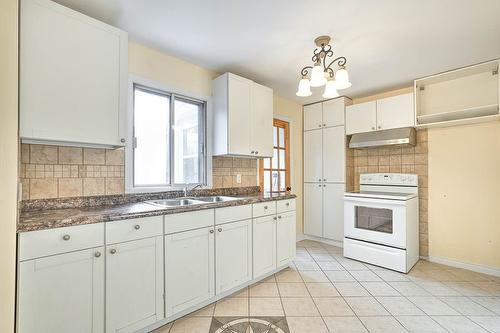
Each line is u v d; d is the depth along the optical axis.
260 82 3.18
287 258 2.80
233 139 2.66
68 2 1.67
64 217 1.36
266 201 2.56
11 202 1.08
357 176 3.86
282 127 3.88
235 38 2.15
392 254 2.83
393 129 3.26
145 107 2.35
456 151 2.99
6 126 1.07
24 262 1.20
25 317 1.21
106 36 1.75
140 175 2.30
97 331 1.43
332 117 3.80
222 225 2.13
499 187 2.71
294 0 1.66
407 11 1.77
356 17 1.84
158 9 1.76
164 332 1.71
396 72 2.87
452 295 2.25
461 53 2.41
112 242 1.50
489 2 1.66
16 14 1.11
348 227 3.25
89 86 1.66
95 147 1.90
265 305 2.07
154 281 1.68
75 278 1.36
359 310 2.00
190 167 2.70
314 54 2.36
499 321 1.85
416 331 1.74
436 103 3.08
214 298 2.12
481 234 2.81
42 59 1.48
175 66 2.50
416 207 3.11
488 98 2.74
